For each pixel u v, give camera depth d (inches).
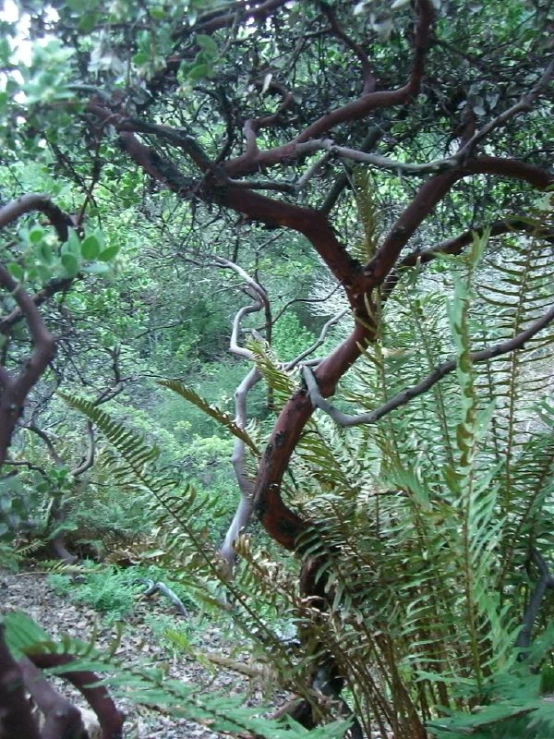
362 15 60.2
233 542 82.2
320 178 89.2
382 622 77.7
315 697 79.0
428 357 78.8
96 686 36.6
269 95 78.6
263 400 276.8
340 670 82.1
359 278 75.4
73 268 35.5
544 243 70.4
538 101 81.3
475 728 58.8
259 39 71.6
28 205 41.3
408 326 83.0
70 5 44.2
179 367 284.2
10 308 45.1
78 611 170.7
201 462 255.8
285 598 80.4
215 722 47.7
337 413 64.4
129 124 60.5
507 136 88.9
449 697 79.6
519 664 65.9
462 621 70.3
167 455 248.4
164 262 158.2
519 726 56.6
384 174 99.9
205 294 202.4
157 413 283.3
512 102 79.1
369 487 81.7
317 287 218.1
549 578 77.0
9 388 33.6
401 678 80.2
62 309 90.0
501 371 77.0
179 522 79.7
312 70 82.6
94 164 69.6
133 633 159.9
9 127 44.3
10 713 28.4
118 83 57.4
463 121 77.7
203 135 88.7
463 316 56.1
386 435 76.9
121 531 180.1
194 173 80.7
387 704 82.4
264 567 81.9
